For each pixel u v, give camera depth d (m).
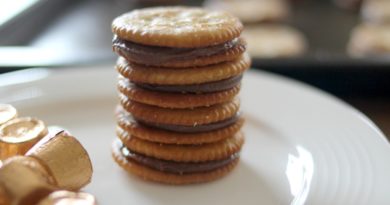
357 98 0.31
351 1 0.52
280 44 0.43
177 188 0.21
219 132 0.21
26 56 0.32
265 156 0.23
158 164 0.20
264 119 0.25
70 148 0.19
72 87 0.27
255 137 0.24
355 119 0.23
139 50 0.19
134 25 0.20
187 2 0.54
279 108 0.25
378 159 0.21
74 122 0.25
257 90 0.27
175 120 0.20
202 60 0.19
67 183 0.19
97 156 0.22
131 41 0.19
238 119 0.21
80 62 0.32
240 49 0.20
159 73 0.19
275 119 0.25
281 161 0.22
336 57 0.33
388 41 0.43
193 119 0.20
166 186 0.21
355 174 0.20
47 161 0.18
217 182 0.21
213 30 0.19
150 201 0.20
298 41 0.45
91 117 0.26
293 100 0.26
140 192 0.20
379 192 0.19
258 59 0.33
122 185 0.21
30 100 0.26
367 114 0.30
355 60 0.32
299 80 0.32
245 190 0.21
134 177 0.21
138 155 0.21
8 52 0.33
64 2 0.52
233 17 0.21
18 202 0.17
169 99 0.19
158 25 0.20
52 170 0.18
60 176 0.18
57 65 0.31
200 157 0.20
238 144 0.21
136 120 0.21
